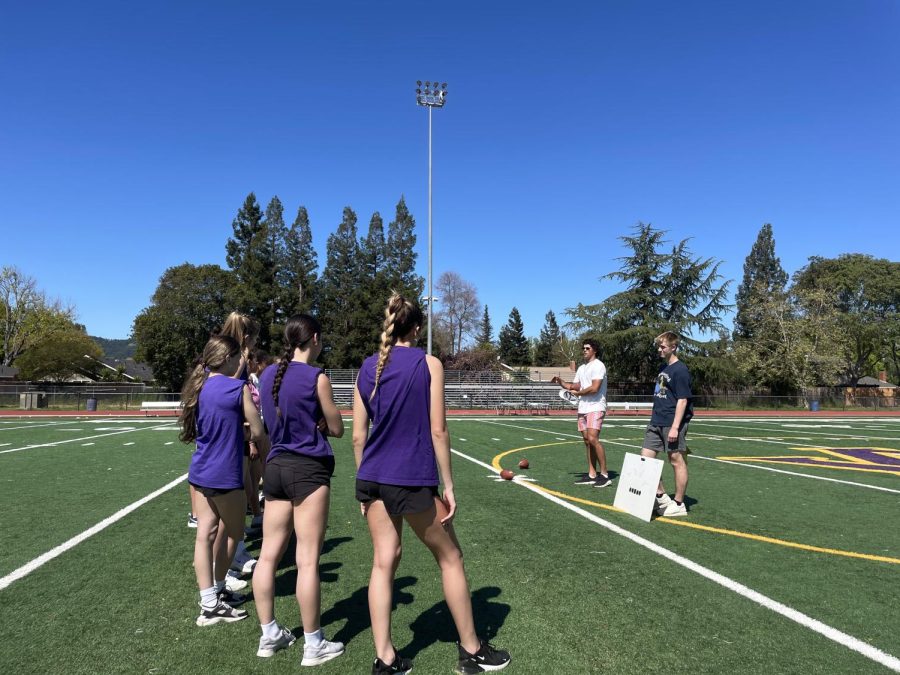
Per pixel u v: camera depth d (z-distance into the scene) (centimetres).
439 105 3091
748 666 294
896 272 4981
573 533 549
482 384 4222
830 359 4147
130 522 583
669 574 435
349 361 5478
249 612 370
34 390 3575
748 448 1334
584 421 804
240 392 348
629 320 4144
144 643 320
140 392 3800
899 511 661
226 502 343
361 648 315
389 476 269
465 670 284
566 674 285
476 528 568
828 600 385
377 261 6031
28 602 377
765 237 6969
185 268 5119
